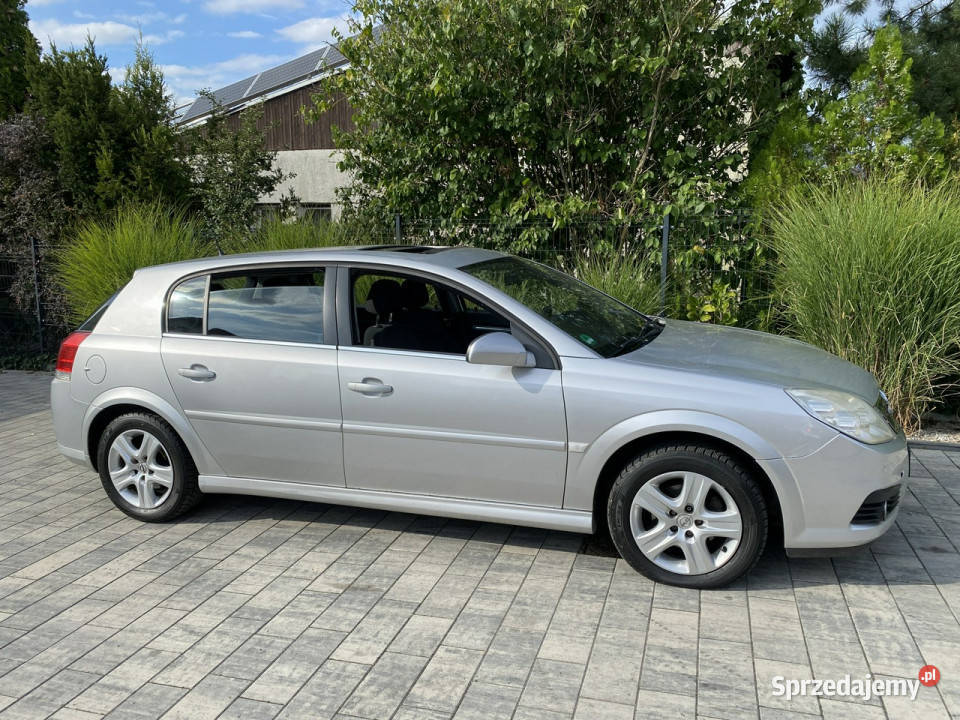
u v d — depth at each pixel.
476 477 3.93
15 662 3.24
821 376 3.75
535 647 3.21
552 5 7.79
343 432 4.12
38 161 10.78
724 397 3.53
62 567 4.13
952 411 6.54
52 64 10.72
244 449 4.38
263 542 4.37
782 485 3.47
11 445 6.55
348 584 3.83
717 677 2.97
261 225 9.55
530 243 8.45
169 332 4.54
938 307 6.00
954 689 2.87
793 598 3.56
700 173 8.41
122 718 2.85
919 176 7.12
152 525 4.69
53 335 10.21
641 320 4.66
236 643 3.33
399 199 9.30
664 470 3.61
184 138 12.06
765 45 8.35
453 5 8.18
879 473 3.46
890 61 7.68
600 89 8.52
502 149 8.98
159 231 9.23
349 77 8.93
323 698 2.92
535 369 3.79
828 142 7.84
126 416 4.62
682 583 3.66
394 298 4.14
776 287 7.09
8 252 10.45
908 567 3.83
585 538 4.29
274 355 4.24
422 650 3.21
